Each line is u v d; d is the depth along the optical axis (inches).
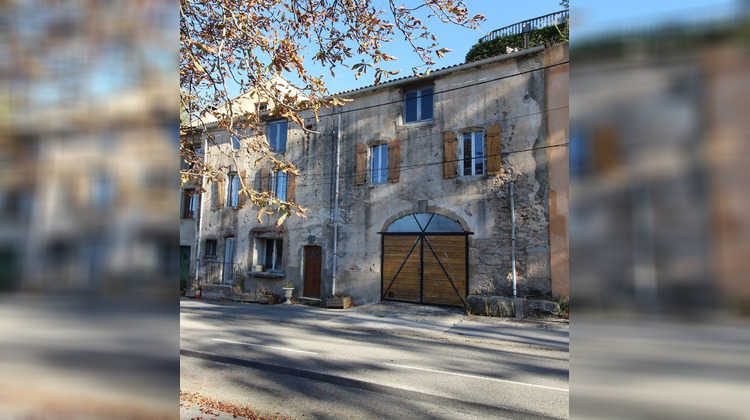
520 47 562.9
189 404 177.8
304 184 591.2
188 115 187.2
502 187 447.5
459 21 163.0
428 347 304.3
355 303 528.7
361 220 540.1
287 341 321.1
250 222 633.6
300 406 181.2
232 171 660.1
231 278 646.5
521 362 259.9
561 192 416.2
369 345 309.3
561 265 410.6
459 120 480.7
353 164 553.9
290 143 610.2
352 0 162.4
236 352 279.4
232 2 154.2
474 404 185.6
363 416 171.6
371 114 546.6
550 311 404.2
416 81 510.9
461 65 475.5
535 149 434.0
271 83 175.6
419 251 493.7
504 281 437.4
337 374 227.9
